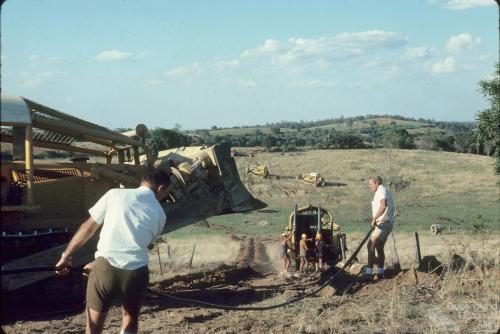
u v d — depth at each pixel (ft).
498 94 66.54
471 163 264.93
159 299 35.53
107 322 27.91
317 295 34.27
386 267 44.88
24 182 33.99
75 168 37.14
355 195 206.69
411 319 25.88
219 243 93.09
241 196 46.93
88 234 16.92
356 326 25.18
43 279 33.76
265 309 26.84
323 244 50.93
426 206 179.63
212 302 34.71
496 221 148.15
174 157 45.03
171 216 43.47
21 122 30.07
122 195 16.87
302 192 214.90
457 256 37.83
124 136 41.11
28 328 27.35
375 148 329.72
